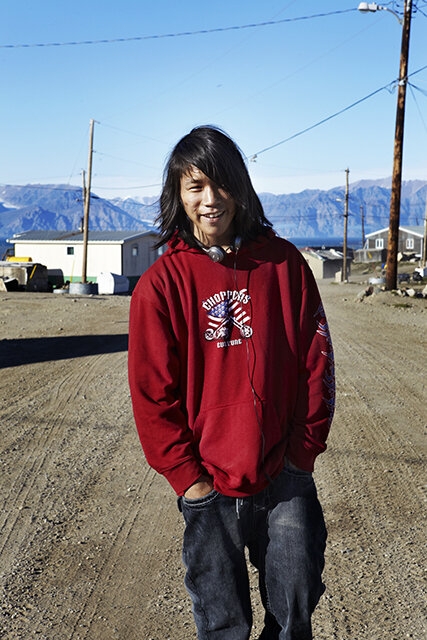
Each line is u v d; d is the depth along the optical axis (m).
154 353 1.96
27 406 7.63
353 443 6.06
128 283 43.50
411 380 9.11
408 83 24.45
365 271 86.00
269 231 2.14
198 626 2.09
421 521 4.24
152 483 5.03
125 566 3.66
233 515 1.99
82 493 4.80
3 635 2.95
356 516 4.34
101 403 7.79
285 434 2.03
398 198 24.97
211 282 2.01
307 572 1.99
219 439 1.97
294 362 2.05
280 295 2.06
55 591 3.36
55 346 12.95
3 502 4.60
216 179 1.96
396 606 3.19
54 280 48.81
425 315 19.05
